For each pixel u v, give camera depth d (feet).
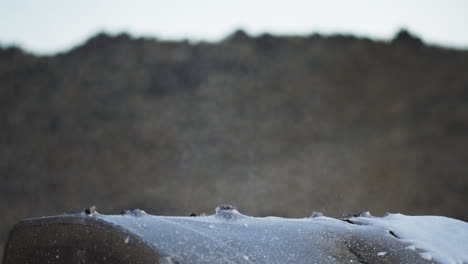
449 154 131.85
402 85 167.63
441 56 187.93
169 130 130.62
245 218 12.30
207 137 128.36
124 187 102.12
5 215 89.86
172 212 86.07
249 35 178.50
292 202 81.92
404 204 97.76
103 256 10.27
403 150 130.31
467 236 12.85
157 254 9.55
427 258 11.61
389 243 11.87
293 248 10.91
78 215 10.95
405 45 189.47
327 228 12.04
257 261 10.17
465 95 165.68
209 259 9.78
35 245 11.60
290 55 173.37
